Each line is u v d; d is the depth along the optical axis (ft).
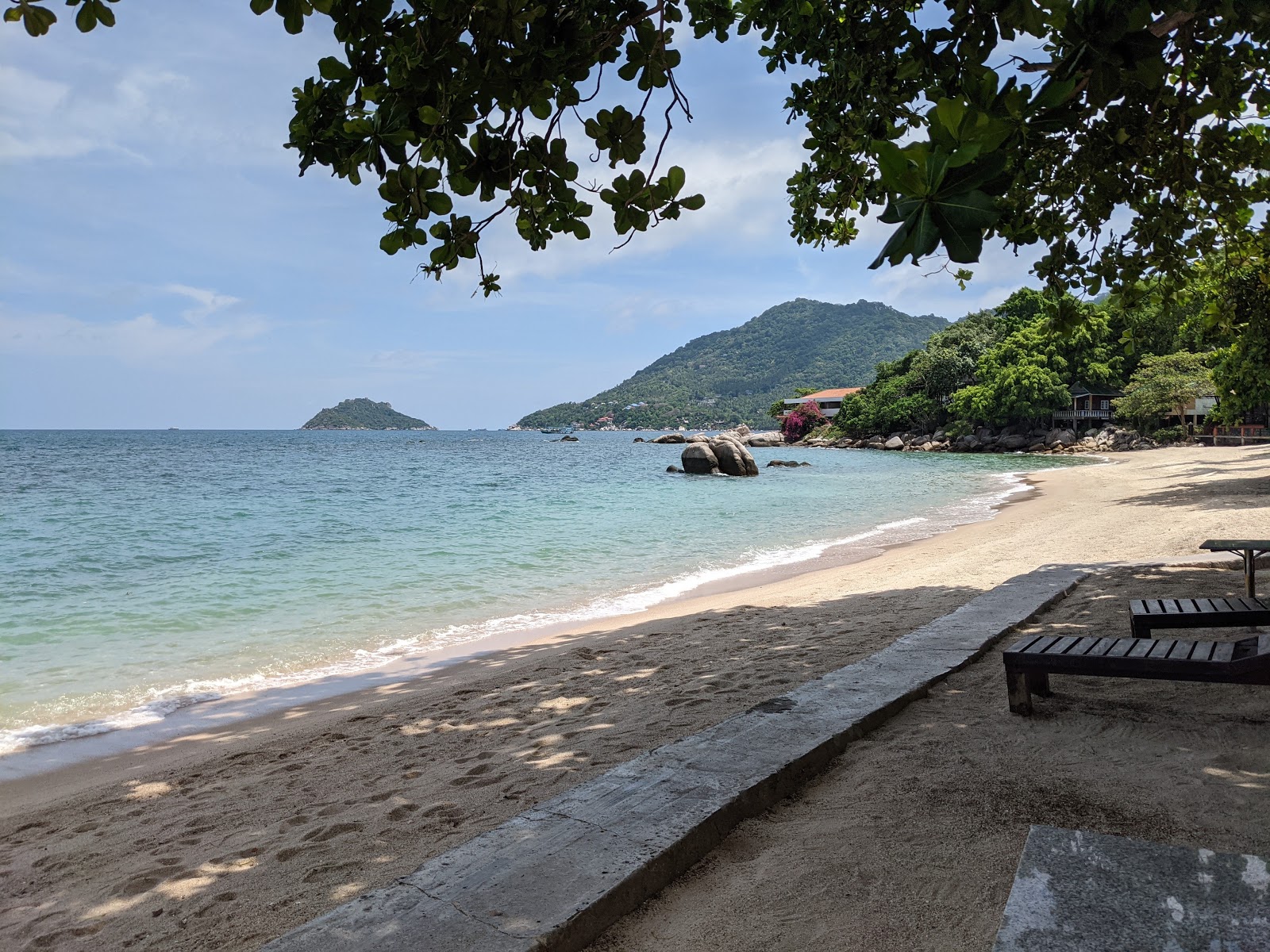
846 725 13.65
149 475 161.99
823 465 196.75
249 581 47.57
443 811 13.41
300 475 164.14
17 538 67.41
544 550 59.47
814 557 53.36
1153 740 12.99
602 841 9.61
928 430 302.86
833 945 7.88
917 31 15.97
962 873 9.05
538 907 8.16
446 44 9.10
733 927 8.31
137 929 10.37
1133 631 18.12
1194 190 19.61
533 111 10.14
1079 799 10.88
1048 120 7.68
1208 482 80.64
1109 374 249.14
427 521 78.95
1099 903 5.41
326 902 10.37
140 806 16.30
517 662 27.86
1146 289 21.77
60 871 13.03
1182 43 13.01
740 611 32.73
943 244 5.75
